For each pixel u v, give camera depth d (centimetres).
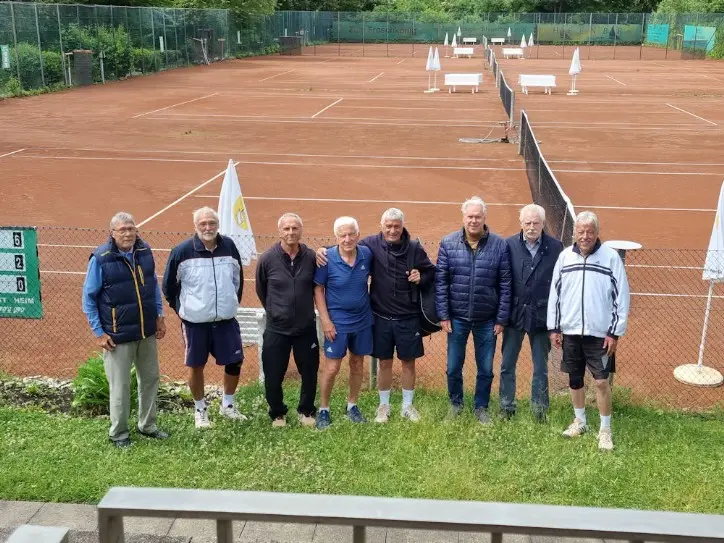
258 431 608
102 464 545
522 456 565
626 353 816
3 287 730
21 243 718
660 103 3188
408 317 627
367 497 267
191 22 4962
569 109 2991
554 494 513
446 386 735
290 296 603
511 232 1329
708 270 744
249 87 3766
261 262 612
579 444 588
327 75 4472
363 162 1942
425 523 253
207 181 1717
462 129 2475
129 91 3500
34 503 493
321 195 1595
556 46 6900
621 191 1645
